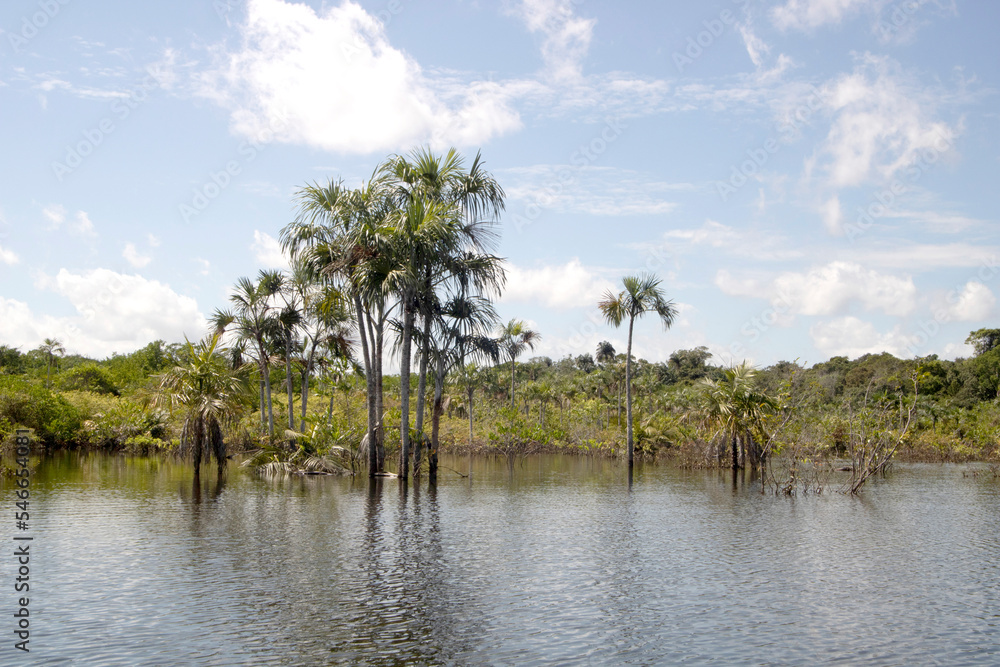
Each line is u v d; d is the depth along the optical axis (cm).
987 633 988
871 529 1803
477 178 2958
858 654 902
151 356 7294
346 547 1512
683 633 977
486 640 938
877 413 2966
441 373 3044
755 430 3416
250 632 956
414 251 2686
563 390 7375
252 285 3731
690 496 2495
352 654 881
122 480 2794
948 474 3478
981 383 7062
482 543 1577
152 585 1187
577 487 2781
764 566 1380
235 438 3988
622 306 3834
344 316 3556
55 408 4503
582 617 1045
